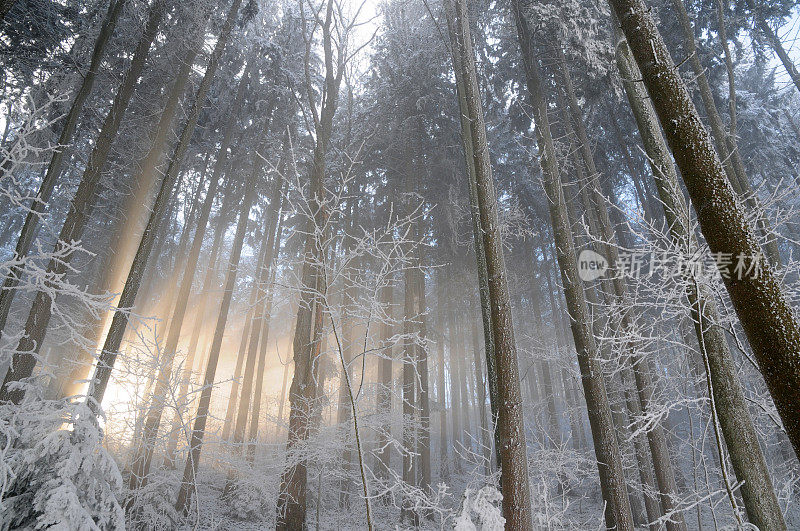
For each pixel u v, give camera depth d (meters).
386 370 14.09
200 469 9.45
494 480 4.05
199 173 19.98
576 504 10.74
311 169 10.34
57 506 2.42
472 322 17.83
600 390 5.69
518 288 18.67
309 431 7.17
